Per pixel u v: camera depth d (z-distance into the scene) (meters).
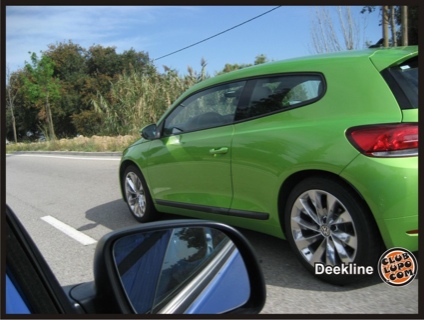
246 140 4.21
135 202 6.29
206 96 4.90
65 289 1.84
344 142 3.46
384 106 3.46
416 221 3.29
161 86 22.34
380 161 3.29
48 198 9.54
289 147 3.81
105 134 25.06
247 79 4.46
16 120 48.25
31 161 20.50
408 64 3.70
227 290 2.09
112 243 1.76
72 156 20.02
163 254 1.94
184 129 5.12
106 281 1.67
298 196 3.83
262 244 4.75
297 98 3.99
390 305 3.32
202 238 2.17
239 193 4.35
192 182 4.91
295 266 4.15
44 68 34.25
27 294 1.38
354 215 3.46
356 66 3.71
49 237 6.18
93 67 50.34
